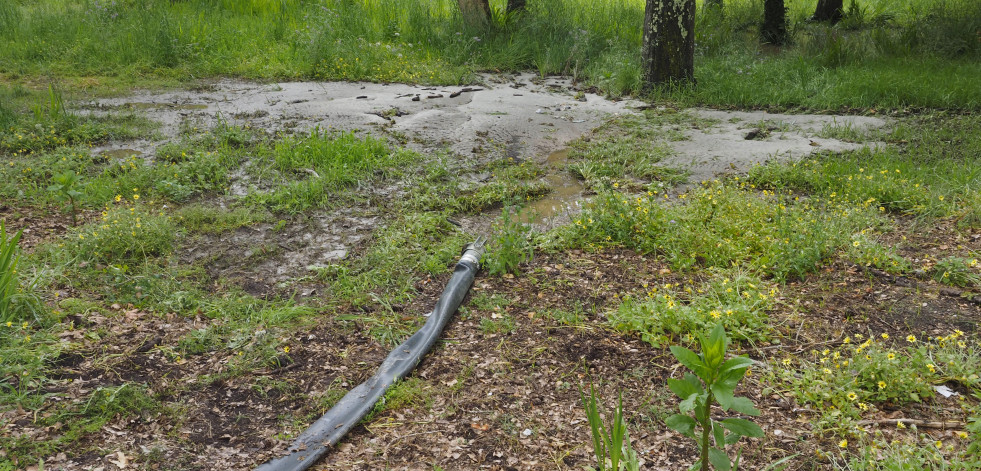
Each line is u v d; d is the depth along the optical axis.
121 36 12.89
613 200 6.12
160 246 5.70
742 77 11.11
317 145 7.72
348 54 12.30
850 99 10.11
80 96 10.32
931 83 10.43
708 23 14.76
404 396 3.97
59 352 4.16
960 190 6.67
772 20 14.55
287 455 3.50
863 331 4.58
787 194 7.01
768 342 4.47
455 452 3.57
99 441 3.57
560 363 4.29
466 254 5.46
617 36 13.67
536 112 9.87
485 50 13.02
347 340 4.56
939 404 3.82
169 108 9.88
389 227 6.23
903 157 7.82
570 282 5.29
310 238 6.07
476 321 4.82
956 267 5.23
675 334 4.53
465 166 7.72
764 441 3.58
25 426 3.60
